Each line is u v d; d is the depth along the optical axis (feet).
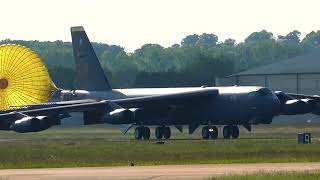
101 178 396.16
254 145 625.41
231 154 544.21
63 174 419.54
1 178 401.08
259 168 435.12
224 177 381.40
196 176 396.16
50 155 563.89
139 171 428.15
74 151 597.93
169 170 431.02
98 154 567.59
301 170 414.62
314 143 643.86
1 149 625.82
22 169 469.16
